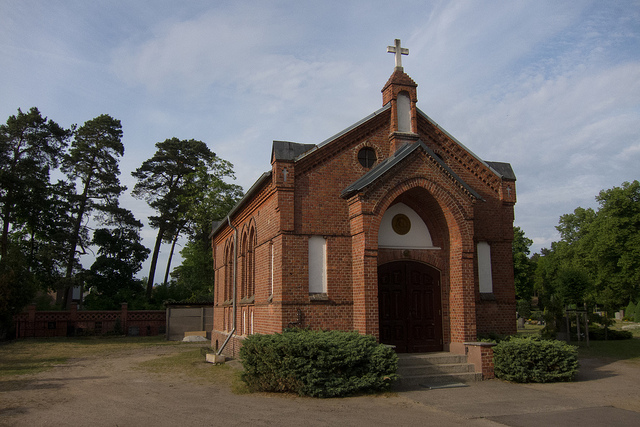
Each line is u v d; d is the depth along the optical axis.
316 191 15.09
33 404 10.81
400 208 16.02
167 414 9.62
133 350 25.23
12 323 32.12
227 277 23.83
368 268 14.03
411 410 9.91
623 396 11.36
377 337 13.77
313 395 11.08
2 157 37.91
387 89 16.62
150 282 48.94
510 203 17.17
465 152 17.00
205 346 27.48
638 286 43.09
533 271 63.62
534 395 11.46
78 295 65.69
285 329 13.34
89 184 45.69
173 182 50.00
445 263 15.80
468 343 14.22
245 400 10.94
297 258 14.52
